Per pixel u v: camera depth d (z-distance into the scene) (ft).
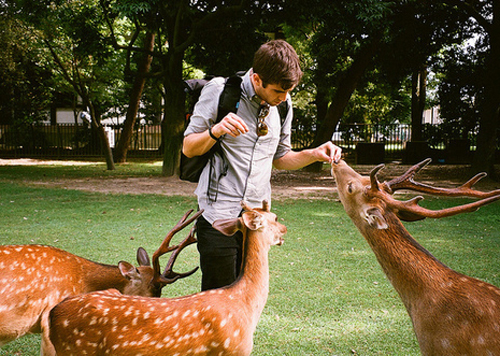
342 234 22.50
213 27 43.11
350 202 7.41
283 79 7.75
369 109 90.68
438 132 72.02
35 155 70.90
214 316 6.99
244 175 8.57
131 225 23.85
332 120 51.26
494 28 44.04
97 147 71.56
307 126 69.15
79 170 52.95
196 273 16.52
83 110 79.41
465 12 48.01
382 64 53.78
